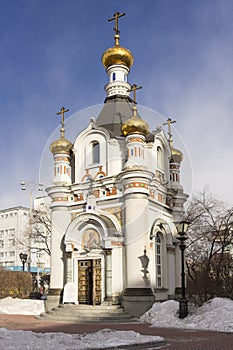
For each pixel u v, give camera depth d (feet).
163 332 50.57
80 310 65.21
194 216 108.99
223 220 102.22
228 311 56.39
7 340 36.60
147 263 66.74
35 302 79.66
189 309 65.41
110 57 88.63
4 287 107.45
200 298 72.64
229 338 45.39
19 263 184.34
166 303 63.52
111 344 36.60
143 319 62.03
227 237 96.68
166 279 74.54
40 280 128.98
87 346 35.09
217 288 75.92
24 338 38.14
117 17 91.40
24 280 112.06
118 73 88.33
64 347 34.30
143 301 64.18
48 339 38.11
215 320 55.11
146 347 38.55
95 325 57.62
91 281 71.05
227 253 96.78
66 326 56.29
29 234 136.46
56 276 75.25
